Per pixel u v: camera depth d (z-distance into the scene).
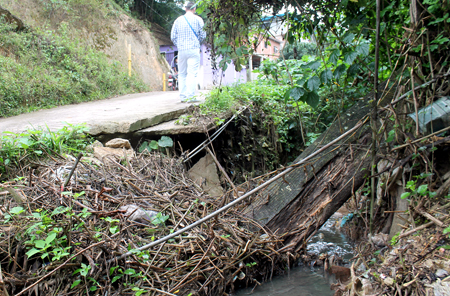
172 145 4.30
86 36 12.82
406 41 2.52
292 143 6.71
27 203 2.42
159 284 2.25
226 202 3.24
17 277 1.99
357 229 3.59
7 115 6.34
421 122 2.37
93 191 2.71
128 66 14.09
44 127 4.40
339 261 2.98
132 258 2.30
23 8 10.60
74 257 2.10
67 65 9.44
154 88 16.09
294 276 2.79
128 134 4.23
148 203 2.86
